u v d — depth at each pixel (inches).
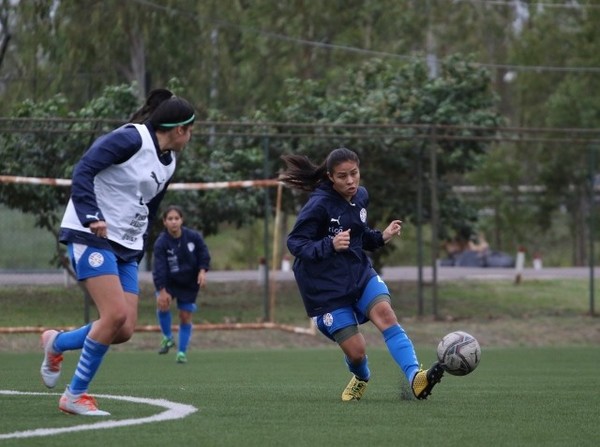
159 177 613.0
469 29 3713.1
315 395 767.1
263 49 2982.3
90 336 600.7
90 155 589.3
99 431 549.0
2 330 1476.4
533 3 3558.1
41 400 702.5
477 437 547.8
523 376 1028.5
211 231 1882.4
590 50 3196.4
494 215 2982.3
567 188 2721.5
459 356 674.2
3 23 2559.1
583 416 646.5
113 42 2559.1
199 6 2755.9
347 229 694.5
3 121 1560.0
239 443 516.7
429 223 2025.1
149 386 861.2
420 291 1768.0
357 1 3208.7
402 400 730.8
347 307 698.2
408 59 2957.7
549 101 3181.6
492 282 2240.4
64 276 1797.5
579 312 1877.5
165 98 628.1
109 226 603.2
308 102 1995.6
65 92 2541.8
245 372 1071.6
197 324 1651.1
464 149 1964.8
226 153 1860.2
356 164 686.5
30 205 1676.9
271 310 1656.0
